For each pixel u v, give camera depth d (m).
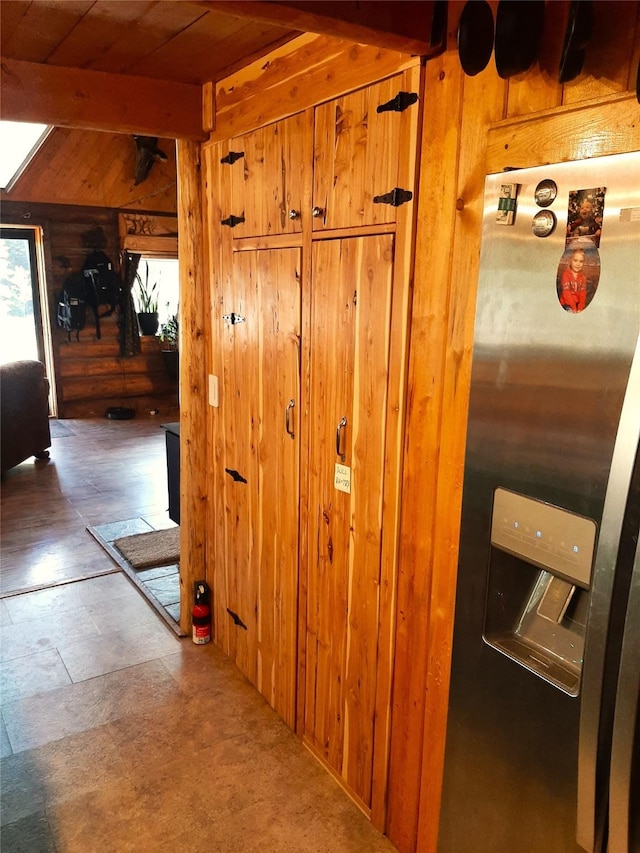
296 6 1.22
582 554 1.24
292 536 2.29
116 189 7.32
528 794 1.46
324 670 2.21
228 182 2.45
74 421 7.60
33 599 3.41
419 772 1.84
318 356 2.03
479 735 1.57
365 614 1.97
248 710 2.58
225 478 2.73
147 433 7.08
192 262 2.72
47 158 6.57
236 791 2.17
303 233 2.03
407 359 1.69
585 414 1.21
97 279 7.59
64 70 2.29
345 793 2.17
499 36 1.21
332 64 1.81
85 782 2.20
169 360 8.12
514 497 1.38
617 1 1.11
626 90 1.10
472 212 1.44
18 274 7.45
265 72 2.13
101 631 3.13
